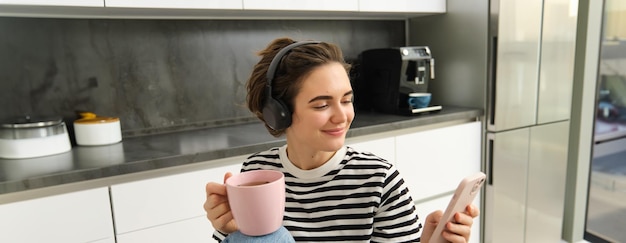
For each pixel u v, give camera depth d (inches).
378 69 92.7
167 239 60.0
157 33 78.6
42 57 70.0
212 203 26.1
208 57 83.7
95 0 61.2
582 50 91.7
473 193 26.4
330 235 30.7
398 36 106.8
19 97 68.9
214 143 67.7
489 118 87.4
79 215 53.6
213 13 79.4
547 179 94.4
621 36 96.1
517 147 89.1
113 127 70.5
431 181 84.8
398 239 30.4
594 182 104.7
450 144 86.1
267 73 28.9
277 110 28.4
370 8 84.4
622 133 105.6
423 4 90.9
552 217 97.5
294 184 32.0
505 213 90.7
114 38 75.1
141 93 78.5
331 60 28.3
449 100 98.0
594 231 101.0
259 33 88.4
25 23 68.2
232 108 87.4
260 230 23.9
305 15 91.3
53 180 51.4
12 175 51.5
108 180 56.3
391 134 79.7
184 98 82.4
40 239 51.7
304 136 28.3
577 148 96.5
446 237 26.2
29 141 60.4
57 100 71.8
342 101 27.9
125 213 56.6
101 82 75.0
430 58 90.4
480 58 88.2
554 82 90.0
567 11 87.7
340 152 32.1
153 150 64.0
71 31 71.7
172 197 59.6
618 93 101.0
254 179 25.9
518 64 85.2
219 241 33.1
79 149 66.6
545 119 91.0
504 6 81.4
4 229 49.6
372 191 30.7
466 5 89.9
